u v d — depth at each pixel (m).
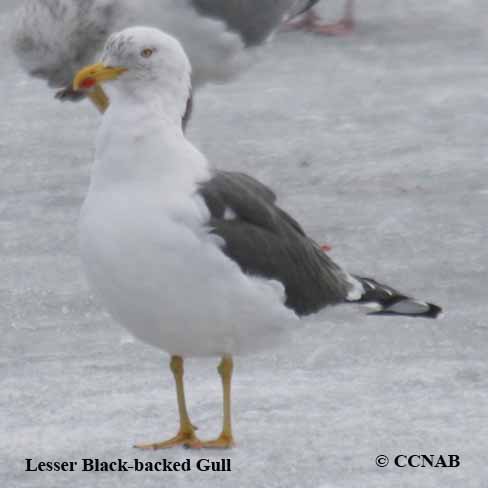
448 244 16.06
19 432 11.14
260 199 10.74
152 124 10.38
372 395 11.80
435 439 10.76
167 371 12.60
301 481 10.07
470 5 28.44
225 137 20.45
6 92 23.19
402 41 25.98
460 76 23.44
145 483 10.12
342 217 17.03
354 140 20.12
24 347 13.44
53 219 17.27
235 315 10.38
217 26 18.28
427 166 18.81
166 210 10.12
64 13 17.44
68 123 21.45
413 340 13.23
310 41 26.08
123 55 10.52
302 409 11.48
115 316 10.59
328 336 13.32
